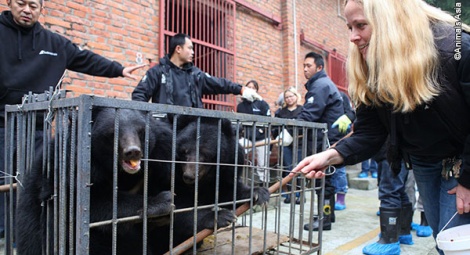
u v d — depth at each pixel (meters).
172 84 4.29
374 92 2.05
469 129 1.91
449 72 1.79
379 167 4.57
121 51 5.99
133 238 2.24
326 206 4.78
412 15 1.79
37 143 2.56
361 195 7.82
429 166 2.30
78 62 3.75
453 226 2.13
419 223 5.22
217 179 2.08
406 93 1.82
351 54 2.17
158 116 2.71
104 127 2.05
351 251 3.95
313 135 2.84
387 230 3.80
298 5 10.20
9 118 2.31
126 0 6.06
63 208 1.67
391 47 1.77
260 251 2.59
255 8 8.70
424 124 1.99
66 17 5.31
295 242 2.97
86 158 1.51
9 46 3.19
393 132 2.16
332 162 2.34
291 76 9.78
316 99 4.69
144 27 6.33
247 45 8.62
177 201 2.60
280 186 2.55
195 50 7.23
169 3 7.10
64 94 1.79
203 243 2.76
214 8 7.68
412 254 3.93
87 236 1.53
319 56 5.10
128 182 2.34
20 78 3.24
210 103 7.32
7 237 2.37
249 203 2.42
